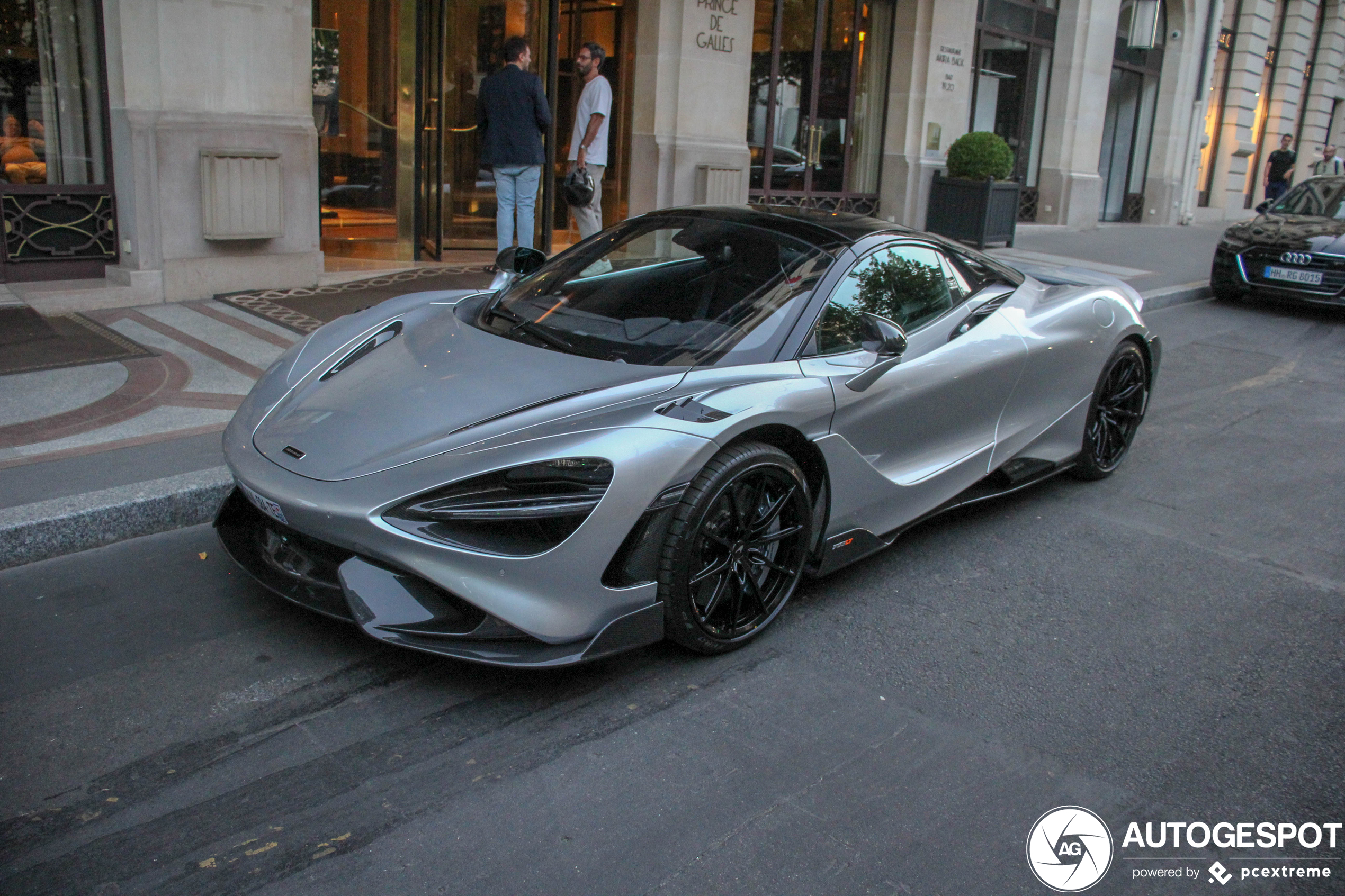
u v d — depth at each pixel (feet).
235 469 9.77
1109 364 15.53
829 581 12.23
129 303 22.17
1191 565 13.21
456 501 8.65
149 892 6.75
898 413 11.68
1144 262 40.45
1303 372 24.39
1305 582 12.84
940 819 7.92
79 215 22.58
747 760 8.54
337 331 12.09
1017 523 14.40
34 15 21.48
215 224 22.84
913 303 12.57
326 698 9.12
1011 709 9.55
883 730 9.09
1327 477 16.87
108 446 13.89
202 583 11.16
